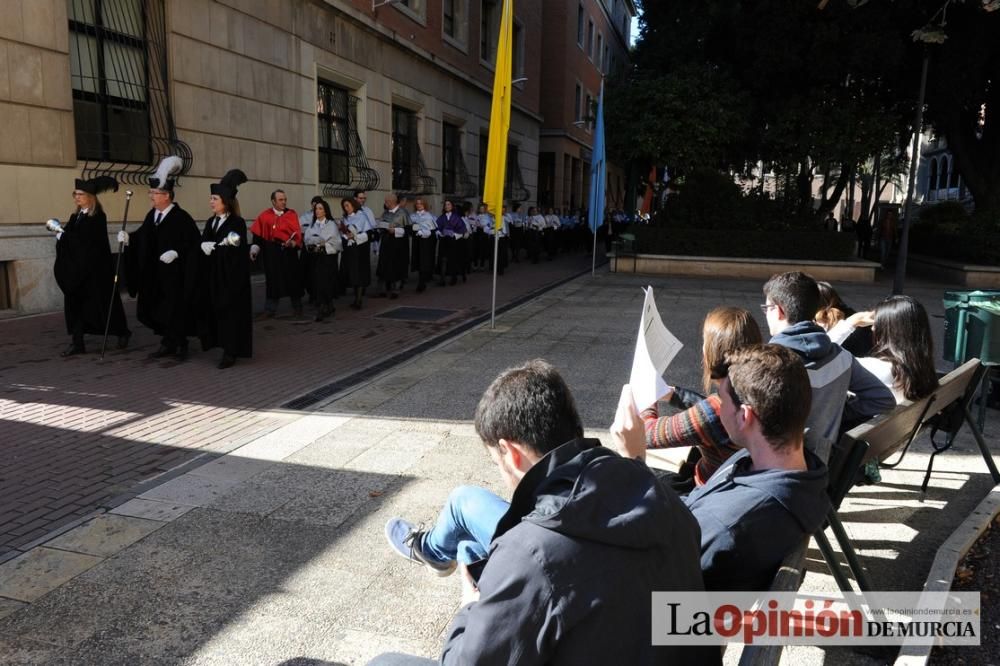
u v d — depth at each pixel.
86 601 3.25
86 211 7.67
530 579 1.49
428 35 21.64
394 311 11.95
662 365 2.75
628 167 26.45
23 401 6.25
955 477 4.84
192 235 7.71
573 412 1.83
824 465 2.36
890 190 75.56
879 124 18.64
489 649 1.48
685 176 21.25
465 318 11.34
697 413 3.07
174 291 7.71
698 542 1.78
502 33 9.45
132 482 4.62
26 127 9.84
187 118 12.36
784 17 17.75
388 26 19.08
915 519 4.20
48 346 8.38
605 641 1.48
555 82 36.62
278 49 14.66
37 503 4.27
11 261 9.83
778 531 2.08
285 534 3.93
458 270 15.77
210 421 5.90
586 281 17.19
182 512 4.18
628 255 19.33
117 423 5.77
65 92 10.32
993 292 5.66
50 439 5.36
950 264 18.31
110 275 7.89
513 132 29.50
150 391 6.71
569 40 37.16
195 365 7.77
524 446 1.78
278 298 11.03
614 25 50.56
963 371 4.20
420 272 14.45
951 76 17.67
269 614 3.18
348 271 11.90
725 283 17.19
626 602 1.51
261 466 4.93
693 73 19.42
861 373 3.63
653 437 3.17
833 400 3.23
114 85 11.20
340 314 11.54
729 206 19.48
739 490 2.15
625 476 1.65
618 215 28.20
